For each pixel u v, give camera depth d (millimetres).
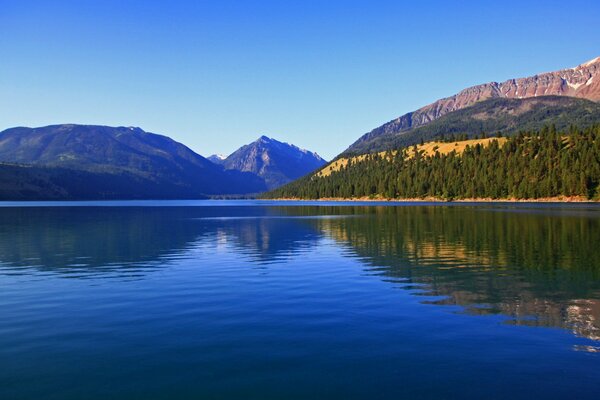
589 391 15094
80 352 18906
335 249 51625
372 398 14773
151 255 48781
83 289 31406
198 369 17078
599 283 31531
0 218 124312
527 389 15273
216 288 31234
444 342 19625
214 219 119562
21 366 17500
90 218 125562
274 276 35531
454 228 75688
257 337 20531
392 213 133125
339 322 22672
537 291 29203
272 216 132750
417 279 33500
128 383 15984
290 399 14766
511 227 74938
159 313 24781
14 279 35406
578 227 72438
